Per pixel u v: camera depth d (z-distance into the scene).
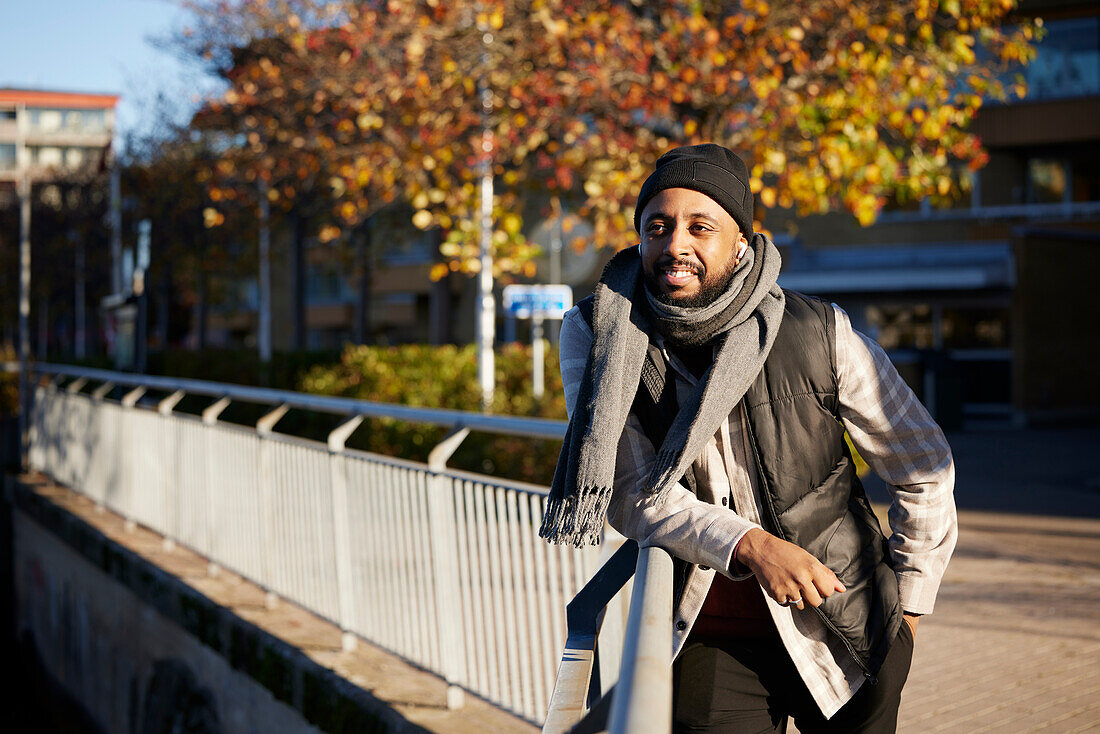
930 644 5.30
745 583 2.02
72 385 11.17
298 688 5.06
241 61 16.30
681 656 2.02
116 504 9.43
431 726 4.12
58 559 10.08
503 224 8.88
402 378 10.41
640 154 8.58
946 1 8.91
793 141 8.76
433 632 4.47
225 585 6.81
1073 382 23.48
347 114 10.02
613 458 1.80
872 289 23.19
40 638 11.01
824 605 1.88
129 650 7.94
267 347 22.06
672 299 1.86
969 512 9.98
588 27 8.49
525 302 11.27
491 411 9.32
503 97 8.83
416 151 8.80
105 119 93.62
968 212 24.47
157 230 27.11
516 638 3.88
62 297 43.94
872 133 8.35
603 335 1.89
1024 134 23.98
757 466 1.87
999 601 6.20
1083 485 12.08
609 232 8.77
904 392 1.96
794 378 1.87
